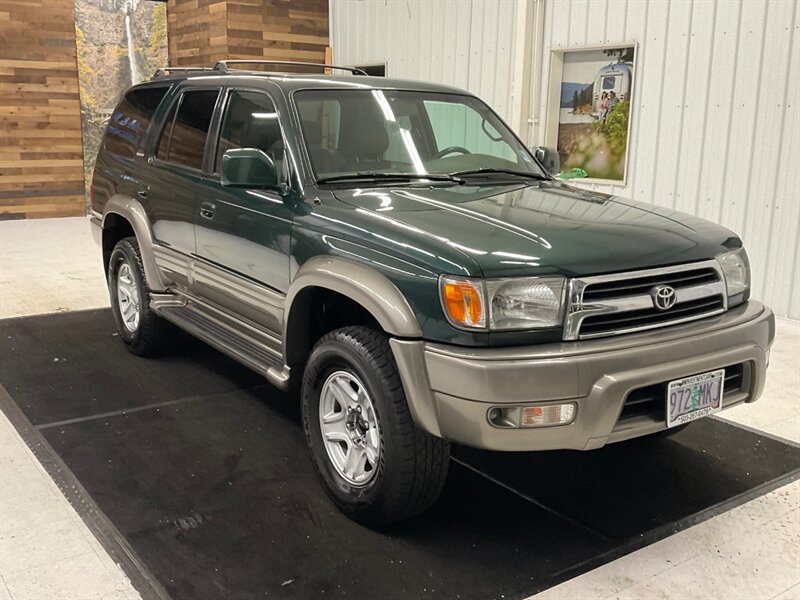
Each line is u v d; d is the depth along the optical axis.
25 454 3.39
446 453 2.67
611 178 7.12
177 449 3.47
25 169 10.14
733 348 2.75
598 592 2.48
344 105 3.55
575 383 2.42
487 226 2.74
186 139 4.08
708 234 2.96
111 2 10.52
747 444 3.66
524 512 2.99
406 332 2.54
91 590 2.44
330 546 2.71
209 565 2.58
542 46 7.47
